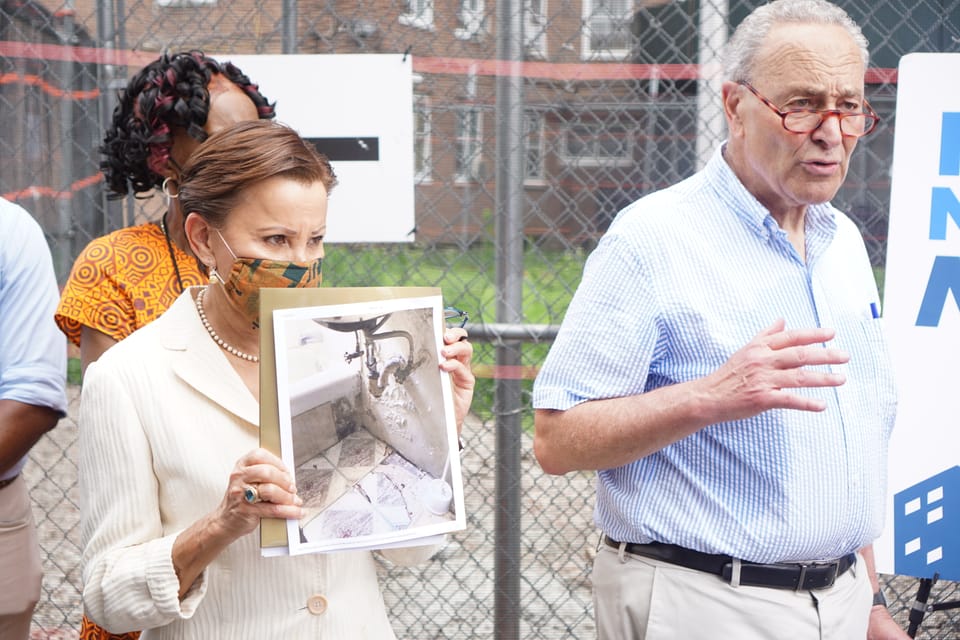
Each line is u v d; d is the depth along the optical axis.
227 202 1.76
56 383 2.59
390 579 3.98
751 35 2.27
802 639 2.25
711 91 3.29
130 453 1.79
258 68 3.14
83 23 3.37
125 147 2.45
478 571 3.98
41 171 3.44
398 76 3.13
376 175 3.17
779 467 2.21
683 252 2.26
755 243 2.29
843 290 2.39
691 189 2.34
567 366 2.29
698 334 2.24
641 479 2.29
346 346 1.74
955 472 2.87
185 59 2.43
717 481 2.24
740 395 2.03
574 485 4.18
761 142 2.24
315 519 1.70
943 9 3.45
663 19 3.29
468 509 3.95
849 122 2.24
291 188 1.76
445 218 3.32
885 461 2.44
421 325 1.79
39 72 3.37
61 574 3.98
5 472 2.56
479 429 3.80
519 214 3.26
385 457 1.75
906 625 3.54
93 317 2.39
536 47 3.28
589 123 3.33
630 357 2.25
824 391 2.27
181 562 1.70
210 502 1.80
